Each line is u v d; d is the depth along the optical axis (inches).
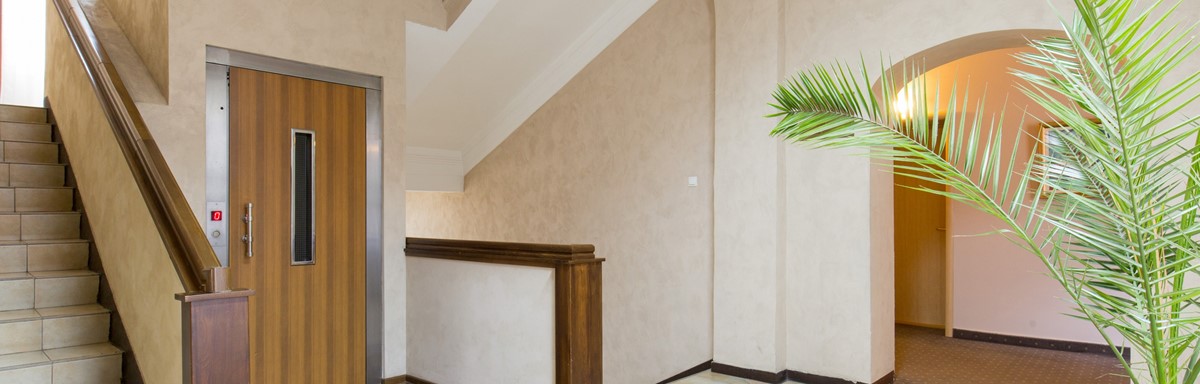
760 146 175.5
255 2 151.9
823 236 172.2
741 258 178.7
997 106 222.4
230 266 147.9
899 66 164.2
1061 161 83.6
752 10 177.6
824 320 171.9
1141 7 134.6
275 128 156.3
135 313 113.0
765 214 174.6
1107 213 74.3
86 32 152.8
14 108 173.9
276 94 156.6
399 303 177.3
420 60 192.1
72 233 147.2
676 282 195.6
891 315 179.0
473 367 159.0
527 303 146.9
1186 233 71.6
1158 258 77.8
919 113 86.2
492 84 216.2
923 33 158.7
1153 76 65.9
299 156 160.9
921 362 199.5
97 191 136.6
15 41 253.9
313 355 161.3
